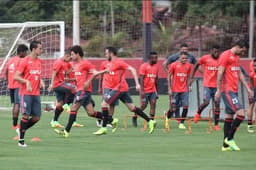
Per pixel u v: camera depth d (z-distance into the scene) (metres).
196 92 54.38
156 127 47.34
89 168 27.14
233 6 126.38
